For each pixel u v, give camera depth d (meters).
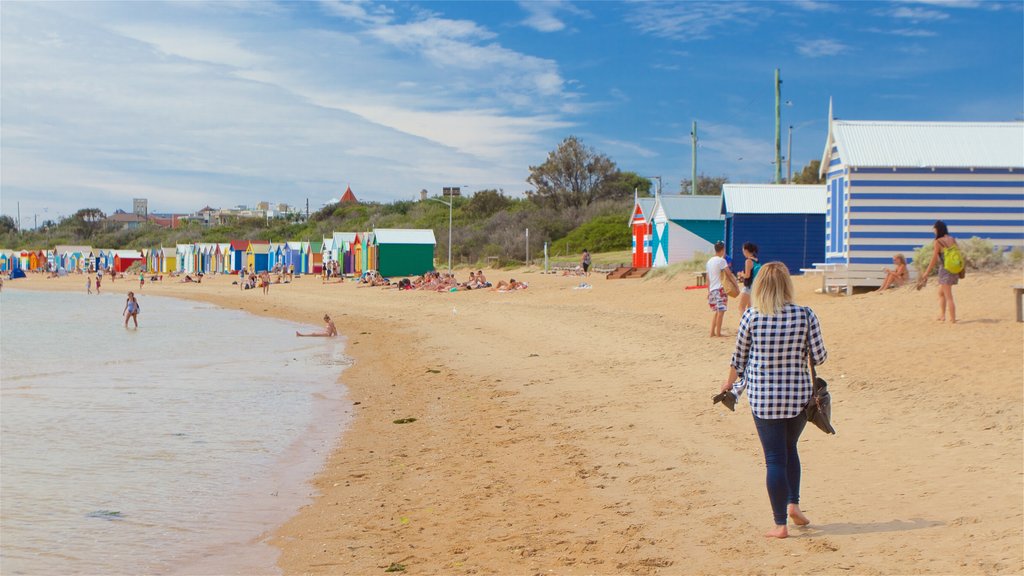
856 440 9.36
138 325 37.50
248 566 7.22
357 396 16.39
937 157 24.44
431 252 67.12
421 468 10.32
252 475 10.42
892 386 11.88
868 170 24.39
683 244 42.03
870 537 6.18
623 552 6.55
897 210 24.41
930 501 6.94
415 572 6.67
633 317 24.73
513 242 71.62
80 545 7.85
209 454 11.57
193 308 50.78
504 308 32.94
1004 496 6.82
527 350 20.52
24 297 67.94
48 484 10.00
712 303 18.73
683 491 8.11
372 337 28.44
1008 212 24.30
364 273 66.81
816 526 6.60
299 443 12.23
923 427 9.62
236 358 23.81
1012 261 22.19
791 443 6.52
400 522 8.17
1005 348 13.35
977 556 5.51
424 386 16.78
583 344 20.33
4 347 27.72
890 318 17.72
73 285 91.31
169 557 7.48
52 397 16.66
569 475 9.22
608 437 10.81
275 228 139.62
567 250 66.94
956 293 19.47
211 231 150.25
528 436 11.45
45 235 187.25
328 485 9.84
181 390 17.52
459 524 7.89
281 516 8.68
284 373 20.25
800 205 34.75
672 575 5.92
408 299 44.00
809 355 6.39
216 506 9.09
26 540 8.00
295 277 81.31
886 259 24.42
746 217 34.59
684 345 17.98
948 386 11.49
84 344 28.78
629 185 92.50
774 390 6.31
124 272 126.06
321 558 7.28
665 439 10.39
